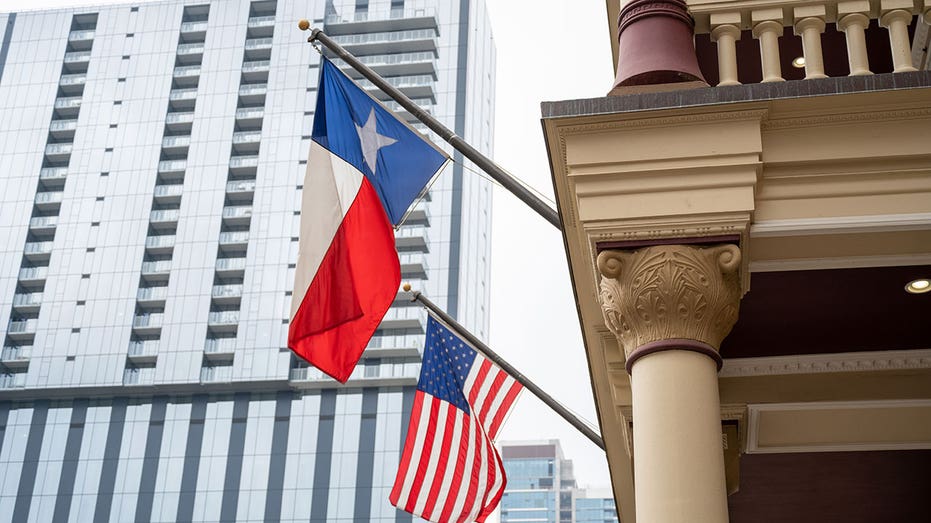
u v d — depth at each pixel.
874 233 8.24
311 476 86.06
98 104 104.75
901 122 8.38
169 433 88.94
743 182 8.36
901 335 9.76
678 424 7.79
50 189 101.44
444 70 104.31
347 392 88.88
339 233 11.30
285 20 106.31
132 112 103.56
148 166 100.44
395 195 11.37
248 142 100.12
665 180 8.49
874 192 8.31
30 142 103.50
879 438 11.30
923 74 8.23
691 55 8.91
